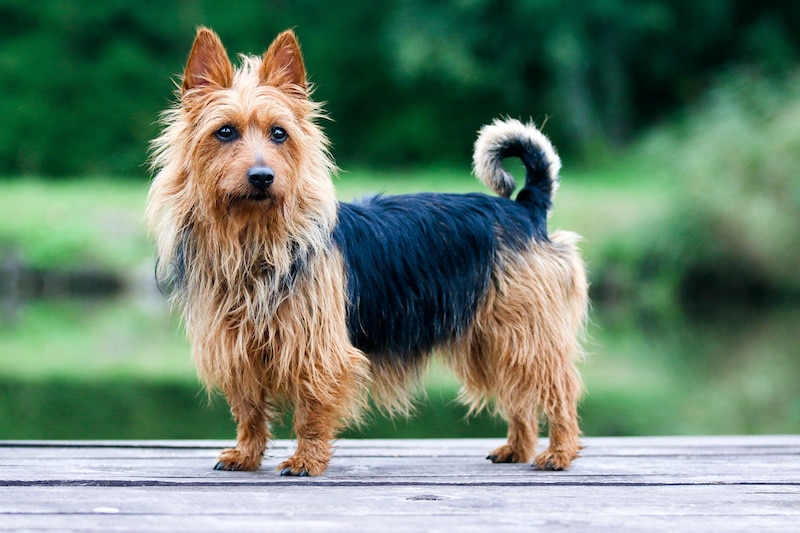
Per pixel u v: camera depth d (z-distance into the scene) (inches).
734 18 1175.0
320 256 157.6
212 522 119.6
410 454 190.9
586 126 1154.7
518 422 183.9
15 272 705.0
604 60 1165.7
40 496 136.0
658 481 154.2
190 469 164.2
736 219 661.3
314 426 159.6
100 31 1176.8
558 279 180.5
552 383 175.8
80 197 816.9
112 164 1079.6
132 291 701.9
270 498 135.3
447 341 178.4
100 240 723.4
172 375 370.9
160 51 1198.3
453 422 300.2
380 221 173.9
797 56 1098.1
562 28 1111.6
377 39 1222.9
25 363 397.1
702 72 1196.5
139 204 793.6
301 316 155.3
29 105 1104.2
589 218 714.2
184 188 158.2
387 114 1218.0
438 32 1145.4
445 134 1179.3
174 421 279.9
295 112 162.6
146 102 1135.6
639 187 821.9
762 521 124.5
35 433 257.3
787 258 658.2
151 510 126.1
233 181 149.6
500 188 192.1
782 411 312.5
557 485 150.9
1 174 1068.5
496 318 177.2
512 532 117.3
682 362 420.8
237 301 155.6
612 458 183.8
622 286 687.7
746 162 667.4
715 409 317.7
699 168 681.0
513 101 1189.1
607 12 1107.3
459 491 144.3
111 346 446.0
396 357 173.9
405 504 132.2
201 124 155.9
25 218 740.0
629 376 386.0
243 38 1204.5
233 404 164.6
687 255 681.0
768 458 182.9
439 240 175.3
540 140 188.2
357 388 164.9
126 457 179.5
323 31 1241.4
